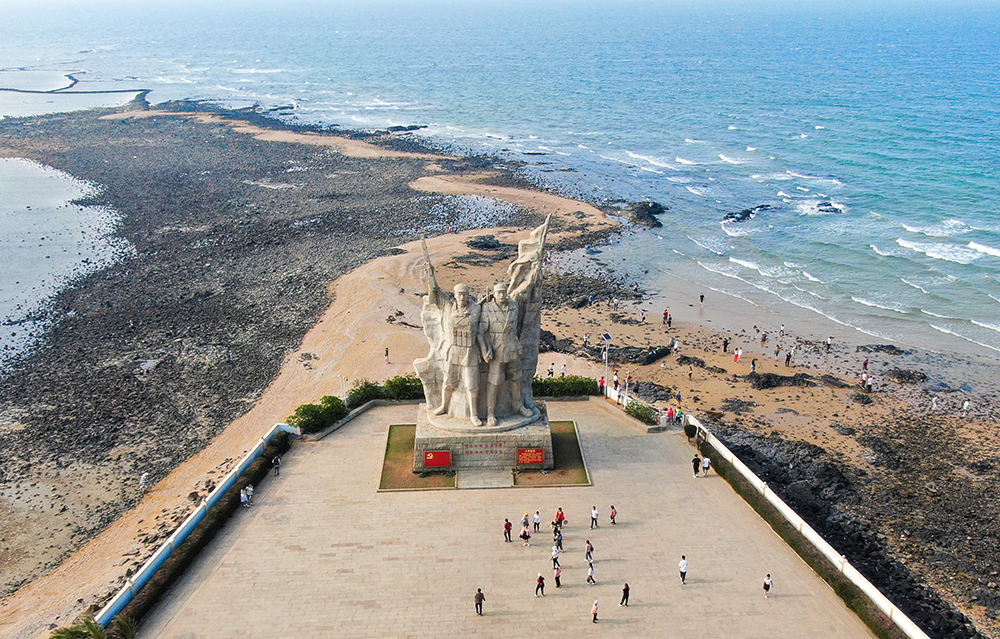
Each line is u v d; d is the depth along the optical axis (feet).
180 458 202.69
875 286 323.16
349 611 136.56
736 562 149.59
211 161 557.74
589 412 210.59
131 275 341.00
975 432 215.72
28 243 386.93
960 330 282.56
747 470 175.73
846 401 233.96
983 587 153.69
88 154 586.86
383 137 654.53
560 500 169.27
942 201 426.92
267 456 182.70
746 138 627.87
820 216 416.05
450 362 174.70
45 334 281.95
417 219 420.36
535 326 181.37
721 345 274.16
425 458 177.58
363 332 278.46
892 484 191.21
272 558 150.71
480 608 134.82
